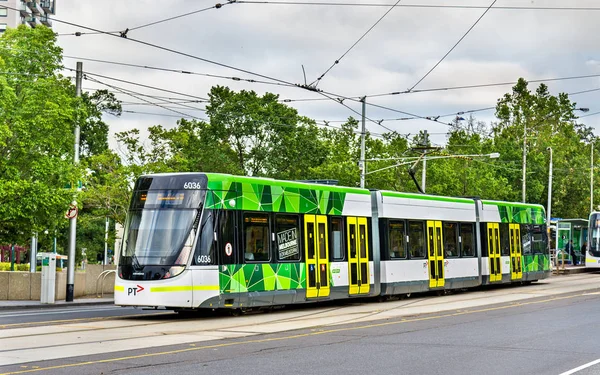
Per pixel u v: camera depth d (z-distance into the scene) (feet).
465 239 114.21
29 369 43.47
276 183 81.82
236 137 185.78
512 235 126.52
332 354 49.96
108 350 51.44
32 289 111.65
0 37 114.73
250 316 77.82
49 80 113.80
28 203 108.27
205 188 74.33
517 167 259.80
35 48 113.70
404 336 59.88
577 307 86.12
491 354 50.16
